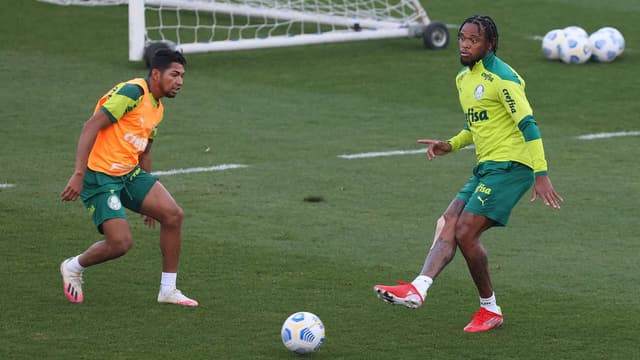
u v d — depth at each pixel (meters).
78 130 42.28
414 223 31.22
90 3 68.69
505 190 22.25
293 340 20.91
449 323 23.20
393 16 66.94
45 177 35.56
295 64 56.50
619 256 28.25
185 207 32.53
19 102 46.69
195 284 25.55
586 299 24.84
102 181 23.42
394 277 26.36
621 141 41.84
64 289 24.16
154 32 62.50
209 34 62.72
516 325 23.09
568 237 29.98
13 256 27.48
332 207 32.78
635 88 51.56
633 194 34.53
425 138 42.06
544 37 60.69
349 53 59.44
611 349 21.66
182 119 44.53
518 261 27.81
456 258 28.09
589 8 73.19
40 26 63.44
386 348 21.62
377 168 37.59
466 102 22.70
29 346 21.39
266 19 61.25
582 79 53.44
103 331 22.34
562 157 39.34
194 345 21.61
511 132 22.30
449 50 60.09
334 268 26.98
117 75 52.25
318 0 67.88
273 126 43.69
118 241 23.53
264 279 26.03
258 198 33.69
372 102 48.34
